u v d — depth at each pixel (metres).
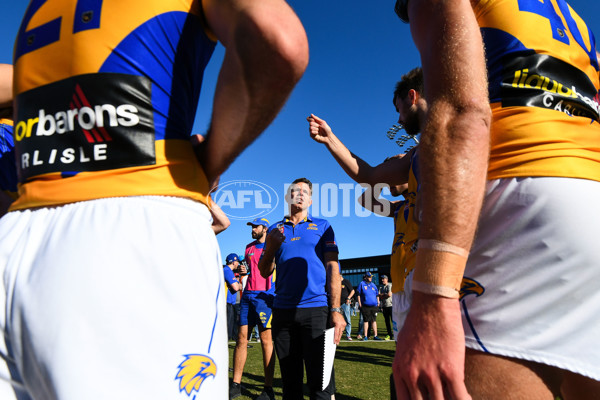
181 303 0.66
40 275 0.65
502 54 0.96
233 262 9.28
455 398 0.62
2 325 0.67
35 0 0.87
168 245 0.68
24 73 0.79
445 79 0.71
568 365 0.78
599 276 0.81
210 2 0.76
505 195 0.87
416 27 0.82
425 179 0.70
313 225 3.24
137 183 0.70
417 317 0.67
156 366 0.62
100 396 0.59
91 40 0.74
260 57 0.65
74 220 0.68
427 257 0.67
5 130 1.46
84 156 0.71
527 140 0.88
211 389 0.68
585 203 0.83
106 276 0.63
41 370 0.62
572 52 1.00
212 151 0.81
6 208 1.29
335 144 2.03
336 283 2.99
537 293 0.82
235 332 8.92
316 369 2.87
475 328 0.87
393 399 1.72
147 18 0.75
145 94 0.73
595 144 0.92
